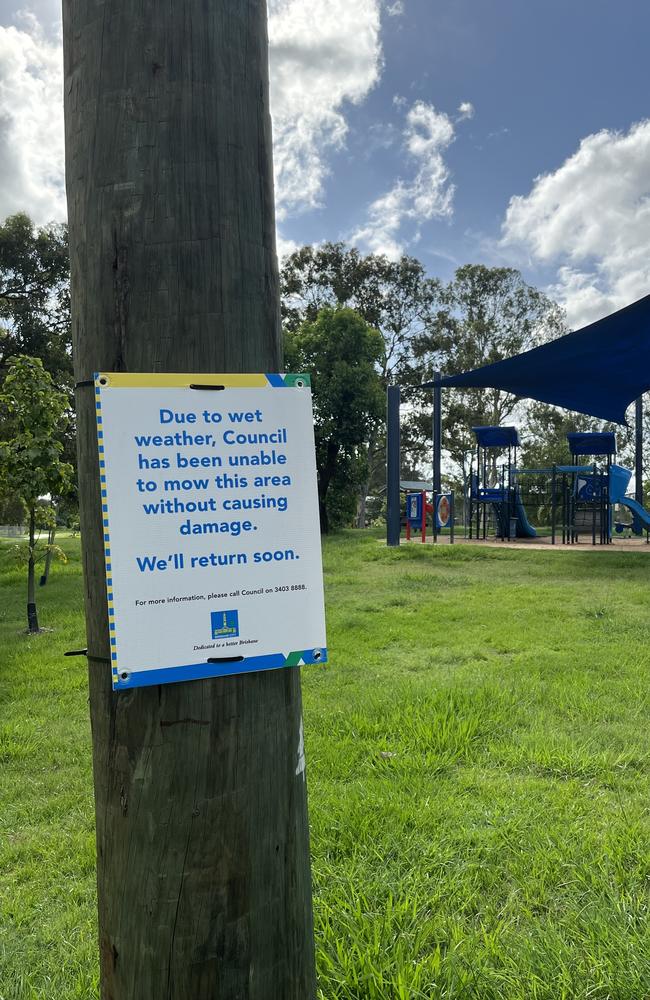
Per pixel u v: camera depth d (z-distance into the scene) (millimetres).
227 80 1294
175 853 1259
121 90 1251
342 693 5230
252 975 1312
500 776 3678
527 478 27812
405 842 2975
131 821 1268
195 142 1261
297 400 1354
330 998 2059
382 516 45094
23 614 9891
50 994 2232
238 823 1293
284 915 1361
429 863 2818
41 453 8875
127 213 1248
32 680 6086
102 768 1307
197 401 1275
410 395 39531
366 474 26797
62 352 25703
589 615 8211
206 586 1280
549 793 3430
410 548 15680
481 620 7973
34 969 2375
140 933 1271
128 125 1248
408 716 4453
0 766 4168
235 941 1293
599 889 2613
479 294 38688
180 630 1260
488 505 23281
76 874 2984
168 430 1260
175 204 1250
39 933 2584
